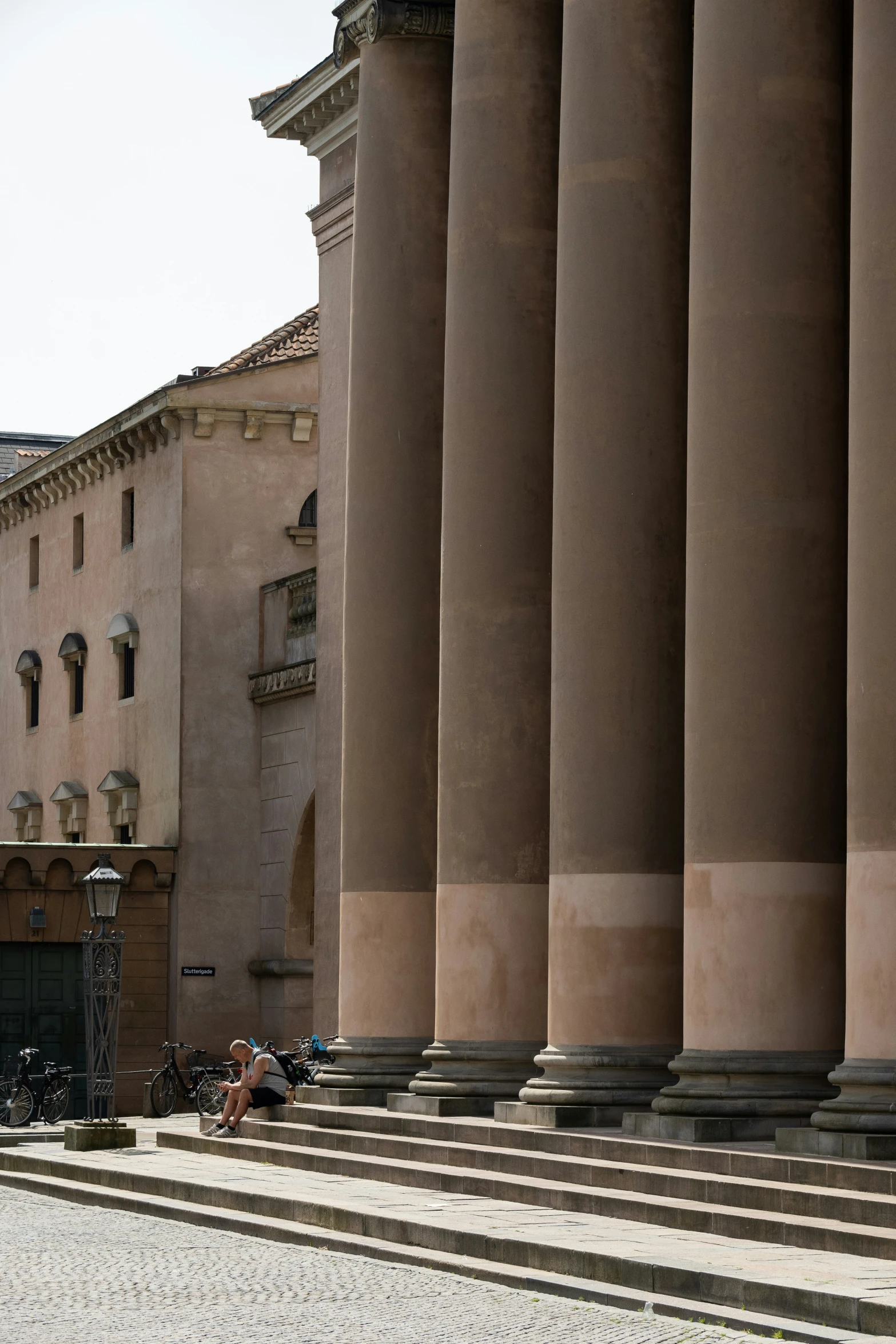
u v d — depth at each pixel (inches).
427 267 955.3
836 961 681.0
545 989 835.4
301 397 1712.6
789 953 675.4
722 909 682.2
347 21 980.6
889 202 624.7
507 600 844.0
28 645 2074.3
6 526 2156.7
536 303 856.3
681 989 759.1
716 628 685.9
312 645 1601.9
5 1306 543.8
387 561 941.2
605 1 780.6
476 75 868.0
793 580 681.0
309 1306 530.0
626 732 759.7
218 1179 788.6
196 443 1695.4
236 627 1688.0
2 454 2576.3
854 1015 621.0
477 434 853.2
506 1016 832.3
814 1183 595.5
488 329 853.8
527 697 840.9
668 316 772.0
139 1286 576.1
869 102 632.4
